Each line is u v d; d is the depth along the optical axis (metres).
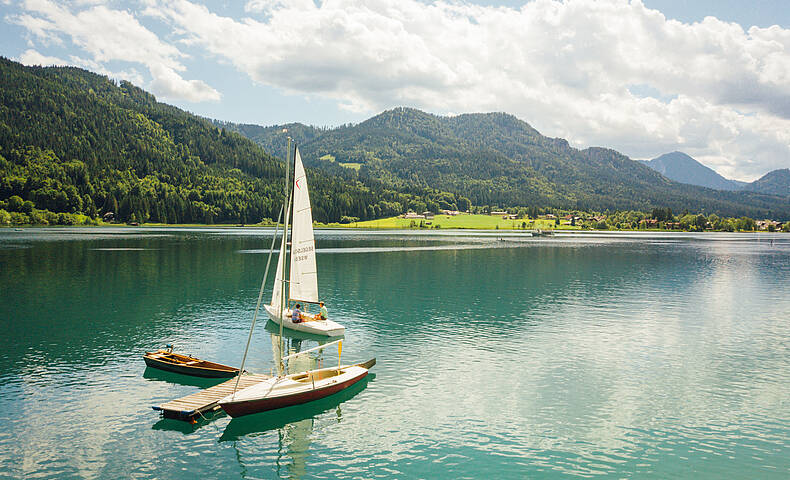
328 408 31.36
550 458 25.42
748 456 25.72
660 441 27.31
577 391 34.44
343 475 23.77
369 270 101.25
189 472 23.88
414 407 31.58
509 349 44.25
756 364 40.66
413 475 23.72
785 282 89.38
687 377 37.41
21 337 45.81
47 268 92.88
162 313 56.56
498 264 116.06
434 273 97.25
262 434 27.91
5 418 28.83
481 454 25.77
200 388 33.66
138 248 141.88
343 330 47.88
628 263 122.75
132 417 29.39
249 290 72.25
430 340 47.00
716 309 63.31
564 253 153.12
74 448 25.77
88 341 44.81
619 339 48.03
